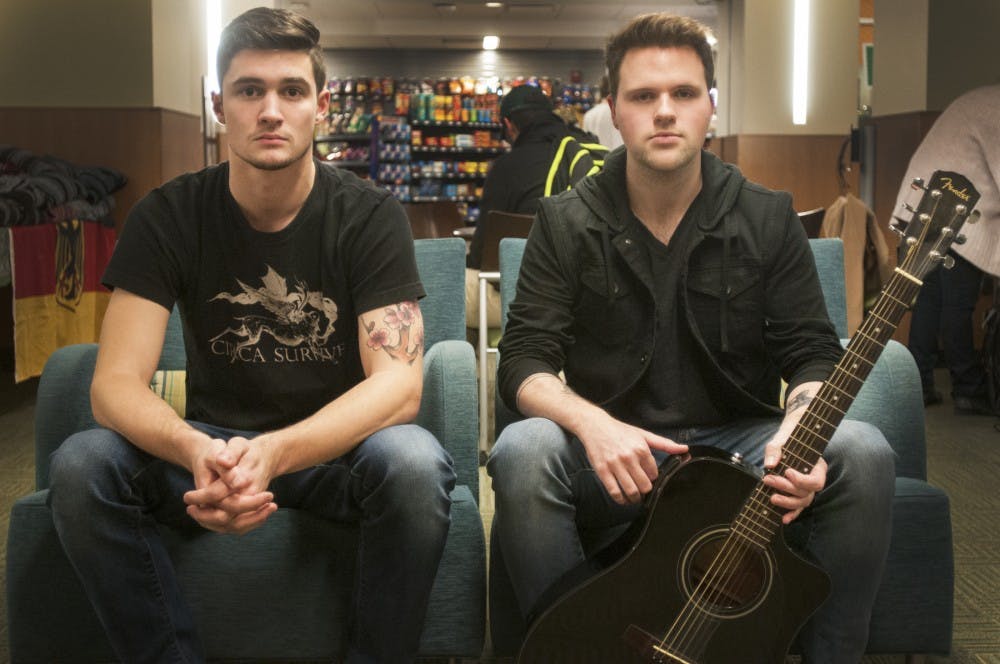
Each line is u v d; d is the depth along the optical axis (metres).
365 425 1.69
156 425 1.63
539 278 1.91
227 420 1.85
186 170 7.00
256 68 1.73
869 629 1.83
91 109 6.41
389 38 14.02
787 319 1.89
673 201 1.87
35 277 4.77
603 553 1.64
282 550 1.75
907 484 1.89
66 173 5.60
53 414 1.97
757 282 1.88
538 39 14.09
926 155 4.67
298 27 1.76
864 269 4.52
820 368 1.79
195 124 7.24
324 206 1.84
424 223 6.56
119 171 6.41
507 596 1.83
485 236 3.76
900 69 6.50
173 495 1.71
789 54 8.30
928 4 6.24
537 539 1.65
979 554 2.79
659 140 1.79
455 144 14.14
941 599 1.84
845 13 8.27
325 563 1.75
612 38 1.87
